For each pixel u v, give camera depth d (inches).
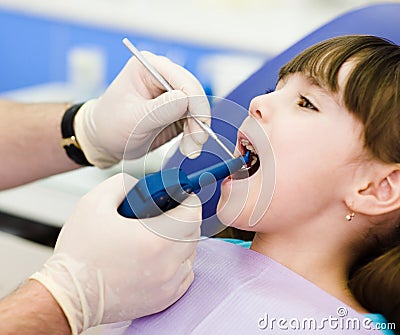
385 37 46.2
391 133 35.3
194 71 80.2
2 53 89.5
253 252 37.9
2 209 61.7
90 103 45.9
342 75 35.7
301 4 81.7
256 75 48.3
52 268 32.4
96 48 85.0
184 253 33.1
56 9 84.9
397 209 36.6
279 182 36.3
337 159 35.8
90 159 46.3
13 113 48.8
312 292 35.2
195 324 34.1
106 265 32.1
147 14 82.5
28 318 30.4
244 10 82.3
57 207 62.1
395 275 38.3
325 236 38.0
